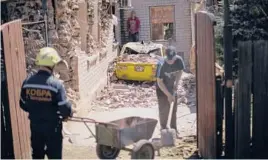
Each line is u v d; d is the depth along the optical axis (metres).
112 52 17.38
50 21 9.67
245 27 9.53
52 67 5.26
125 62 15.38
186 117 10.61
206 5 18.91
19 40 6.45
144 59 15.61
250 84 5.78
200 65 6.79
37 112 5.20
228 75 6.05
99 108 12.14
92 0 13.08
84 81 11.32
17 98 6.26
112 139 5.98
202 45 6.58
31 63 9.34
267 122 5.82
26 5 9.43
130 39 21.19
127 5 21.27
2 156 5.98
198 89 7.03
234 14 9.66
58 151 5.33
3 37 5.84
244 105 5.82
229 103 6.06
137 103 12.70
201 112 6.83
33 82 5.20
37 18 9.52
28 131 6.68
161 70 8.05
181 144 7.67
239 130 5.88
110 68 15.87
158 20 21.17
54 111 5.21
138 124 6.14
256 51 5.73
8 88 5.95
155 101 12.90
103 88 14.38
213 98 6.08
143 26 21.39
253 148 5.89
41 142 5.27
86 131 9.28
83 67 11.19
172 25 21.02
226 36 6.04
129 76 15.30
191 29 20.66
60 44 9.91
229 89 6.05
